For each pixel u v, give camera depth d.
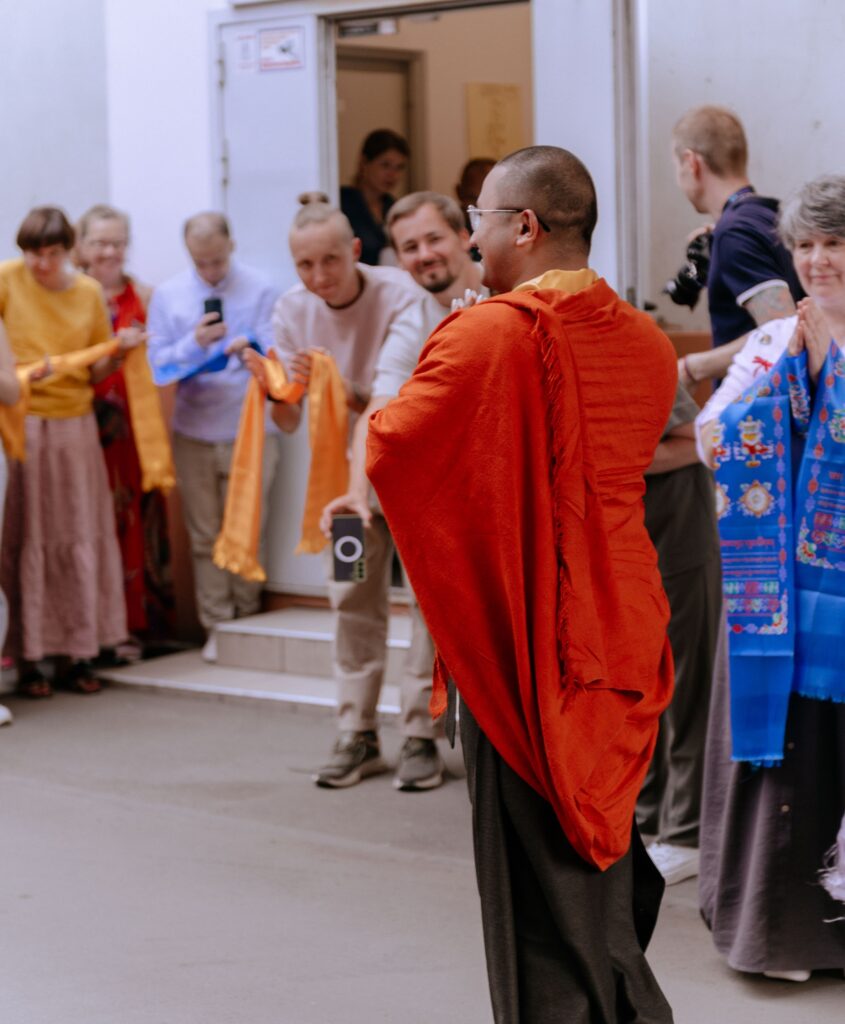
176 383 8.16
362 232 9.05
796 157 6.73
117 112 8.51
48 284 7.47
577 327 3.15
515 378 3.08
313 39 7.64
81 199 8.66
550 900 3.25
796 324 4.18
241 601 8.10
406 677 6.19
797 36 6.66
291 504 8.00
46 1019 4.17
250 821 5.84
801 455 4.13
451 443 3.10
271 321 7.59
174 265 8.48
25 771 6.49
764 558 4.12
